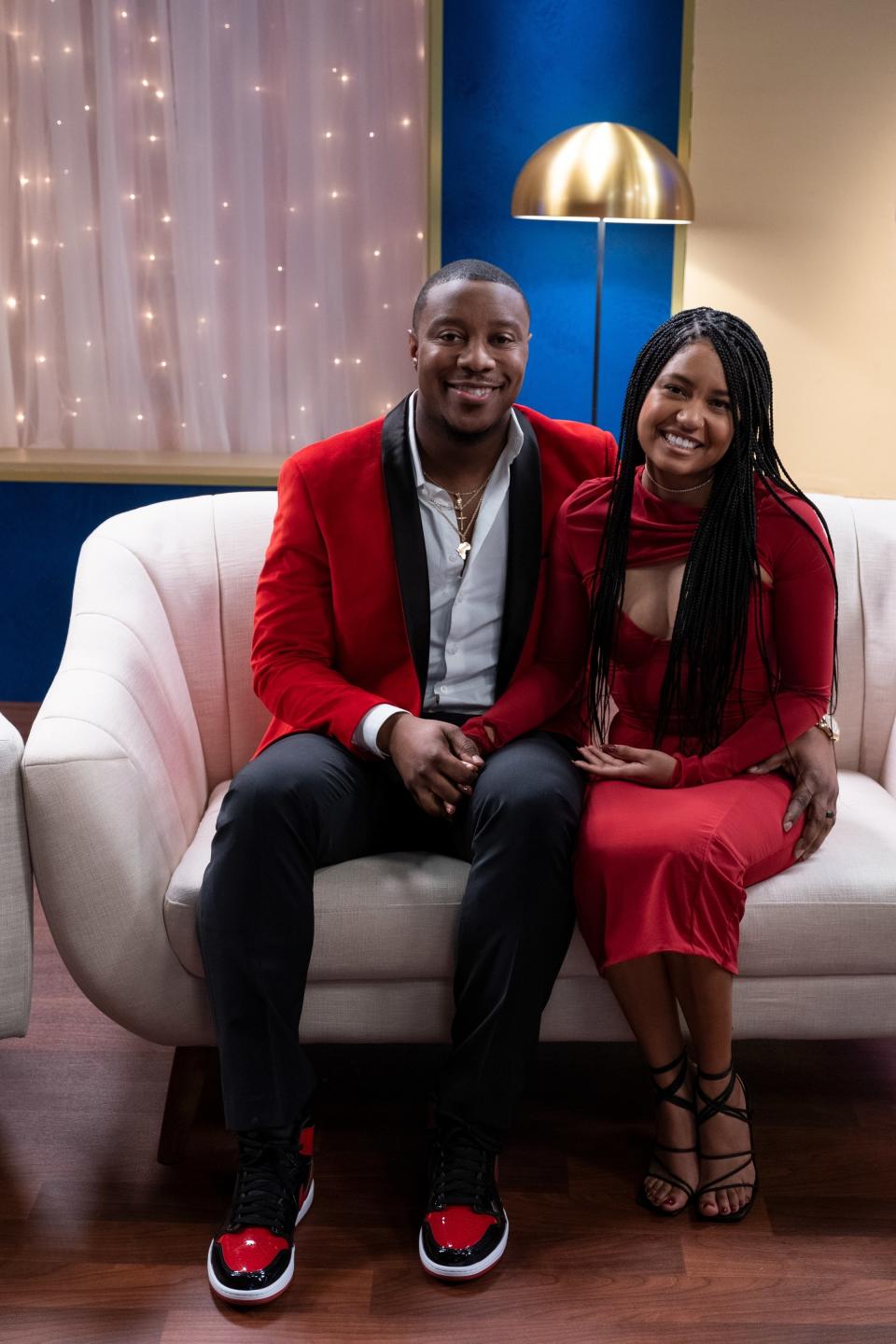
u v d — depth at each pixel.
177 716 1.93
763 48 3.12
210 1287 1.58
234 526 2.08
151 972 1.68
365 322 3.51
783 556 1.74
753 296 3.31
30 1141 1.84
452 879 1.70
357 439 1.86
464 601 1.84
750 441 1.73
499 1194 1.73
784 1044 2.07
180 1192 1.74
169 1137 1.78
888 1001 1.72
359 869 1.71
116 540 2.03
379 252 3.46
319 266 3.46
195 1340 1.51
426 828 1.82
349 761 1.75
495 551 1.84
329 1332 1.52
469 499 1.84
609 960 1.61
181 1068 1.77
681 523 1.77
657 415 1.71
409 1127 1.88
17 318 3.54
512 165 3.25
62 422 3.61
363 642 1.86
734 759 1.75
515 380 1.78
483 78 3.19
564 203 2.75
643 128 3.22
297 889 1.62
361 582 1.83
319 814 1.65
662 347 1.74
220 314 3.51
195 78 3.32
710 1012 1.63
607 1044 2.07
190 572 2.04
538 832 1.61
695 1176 1.70
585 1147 1.82
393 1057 2.05
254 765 1.69
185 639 2.03
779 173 3.21
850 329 3.32
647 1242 1.65
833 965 1.68
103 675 1.78
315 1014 1.72
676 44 3.16
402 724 1.71
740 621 1.73
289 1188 1.61
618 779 1.75
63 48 3.31
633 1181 1.76
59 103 3.35
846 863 1.72
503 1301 1.56
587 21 3.14
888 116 3.15
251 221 3.42
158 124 3.38
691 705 1.79
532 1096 1.94
